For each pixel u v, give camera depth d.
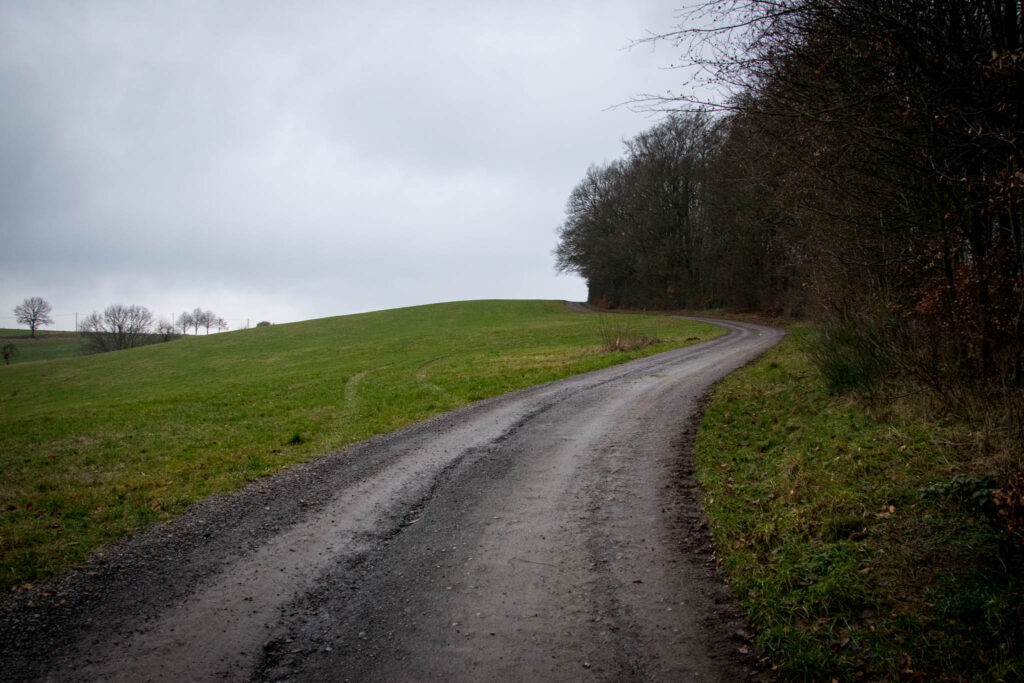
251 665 4.57
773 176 8.12
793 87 6.33
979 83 5.12
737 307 53.75
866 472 6.79
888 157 6.53
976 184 5.91
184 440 13.22
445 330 50.91
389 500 8.45
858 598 4.61
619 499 7.87
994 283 6.70
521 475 9.24
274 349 47.41
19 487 9.72
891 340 9.33
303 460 10.95
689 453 9.70
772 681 4.03
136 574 6.27
